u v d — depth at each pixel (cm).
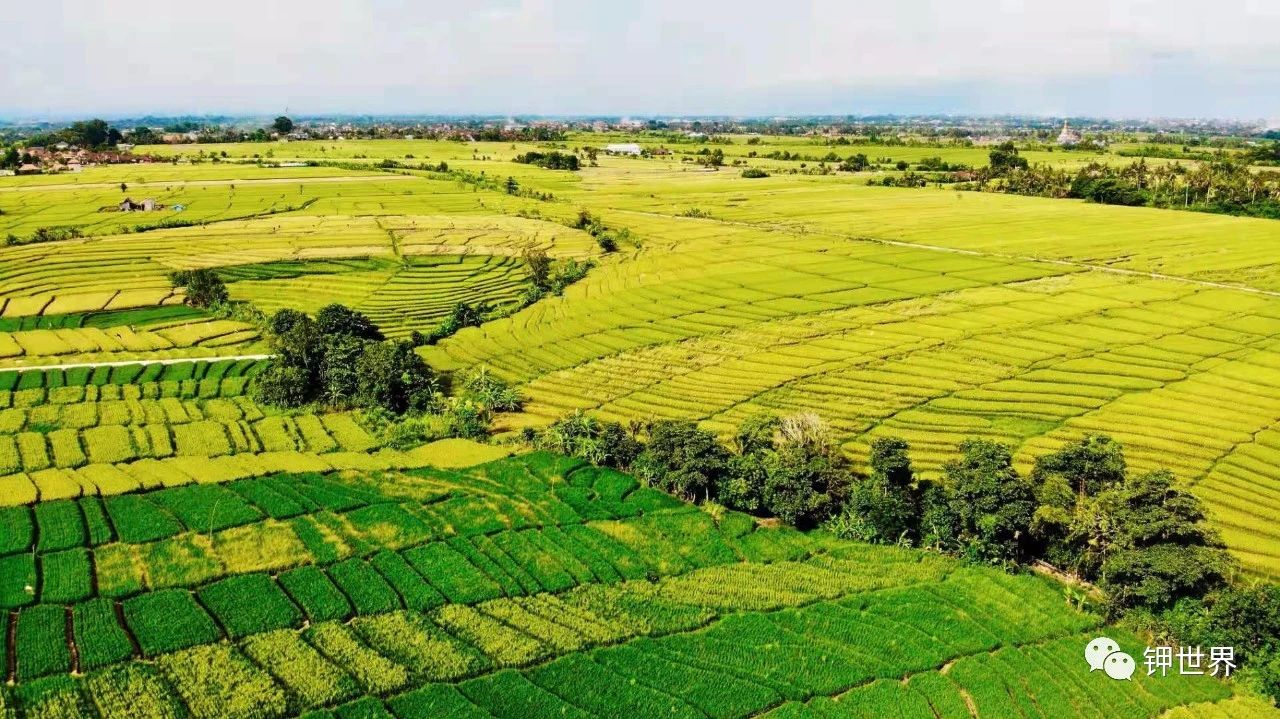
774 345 11562
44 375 9900
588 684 5016
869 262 16150
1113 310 12619
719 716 4822
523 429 8906
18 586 5484
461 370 10956
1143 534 6003
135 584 5631
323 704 4669
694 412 9406
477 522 6881
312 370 9838
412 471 7850
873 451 7444
